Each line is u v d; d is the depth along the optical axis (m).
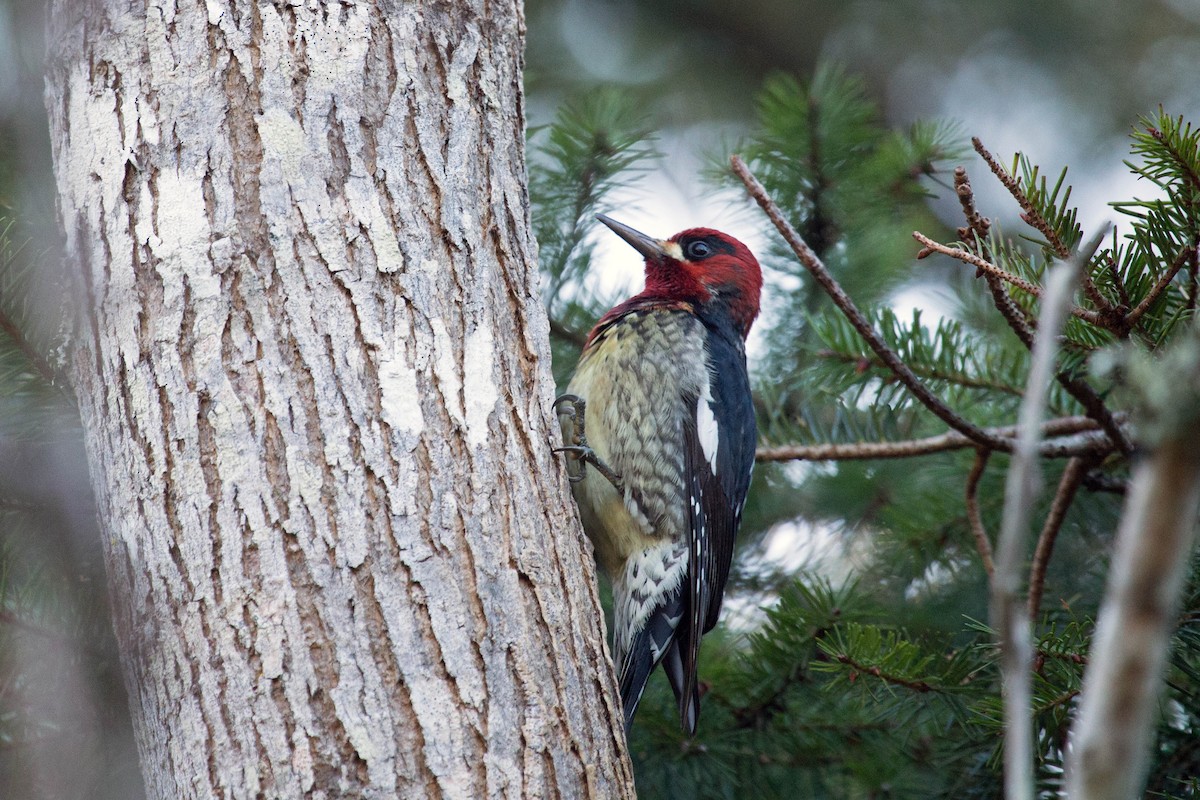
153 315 5.33
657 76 18.34
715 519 8.85
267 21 5.62
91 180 5.55
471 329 5.70
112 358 5.39
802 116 9.65
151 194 5.44
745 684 8.45
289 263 5.36
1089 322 6.27
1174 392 2.67
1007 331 9.53
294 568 5.03
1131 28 18.11
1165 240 6.20
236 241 5.36
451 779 4.93
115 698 6.22
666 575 8.60
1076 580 8.98
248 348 5.26
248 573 5.03
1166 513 2.68
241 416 5.18
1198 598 6.81
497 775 5.03
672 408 8.78
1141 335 6.32
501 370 5.78
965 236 6.45
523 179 6.41
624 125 9.62
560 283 9.95
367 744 4.88
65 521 6.26
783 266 10.12
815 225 10.05
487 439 5.54
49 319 6.27
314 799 4.81
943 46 18.75
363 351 5.36
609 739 5.59
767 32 18.88
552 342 9.97
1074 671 6.67
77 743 6.19
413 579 5.12
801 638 8.19
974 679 7.41
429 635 5.08
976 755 8.07
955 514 9.32
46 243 6.49
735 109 18.23
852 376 8.52
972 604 9.28
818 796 8.60
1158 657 2.73
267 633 4.96
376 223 5.55
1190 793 7.17
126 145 5.50
